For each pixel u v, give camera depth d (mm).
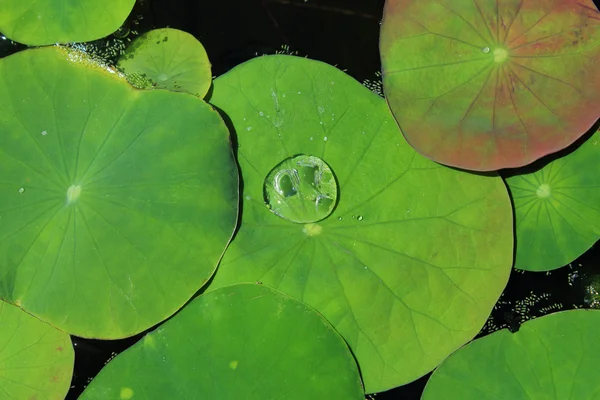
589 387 1134
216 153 1144
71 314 1132
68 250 1137
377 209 1155
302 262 1148
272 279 1145
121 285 1133
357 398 1127
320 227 1153
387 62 1157
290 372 1125
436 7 1160
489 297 1148
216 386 1121
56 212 1141
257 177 1156
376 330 1144
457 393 1139
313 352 1129
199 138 1145
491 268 1151
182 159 1143
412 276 1149
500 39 1156
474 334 1146
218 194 1141
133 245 1136
